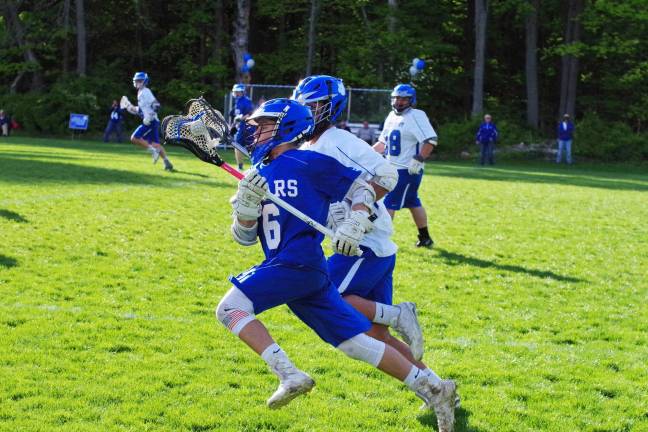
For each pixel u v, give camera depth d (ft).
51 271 32.09
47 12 174.40
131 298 28.84
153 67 193.26
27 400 18.90
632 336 26.94
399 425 18.57
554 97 186.09
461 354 24.16
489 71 185.16
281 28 183.93
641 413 19.77
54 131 155.74
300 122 16.97
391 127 41.39
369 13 174.60
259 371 21.79
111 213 46.83
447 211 57.52
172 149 118.01
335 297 17.21
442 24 175.94
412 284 33.65
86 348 22.94
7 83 189.16
